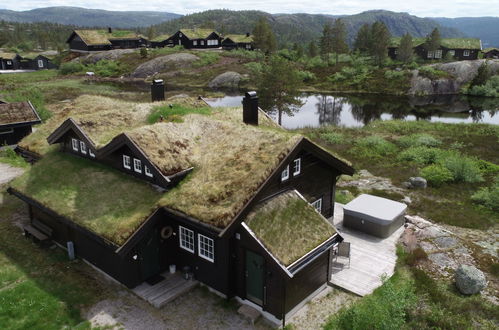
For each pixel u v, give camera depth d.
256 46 108.69
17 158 32.81
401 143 39.81
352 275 16.73
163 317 14.38
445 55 98.50
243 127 18.34
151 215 15.17
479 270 16.52
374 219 19.77
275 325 14.00
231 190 14.73
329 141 41.75
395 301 13.04
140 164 17.75
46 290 15.80
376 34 95.12
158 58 97.25
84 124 20.20
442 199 26.42
